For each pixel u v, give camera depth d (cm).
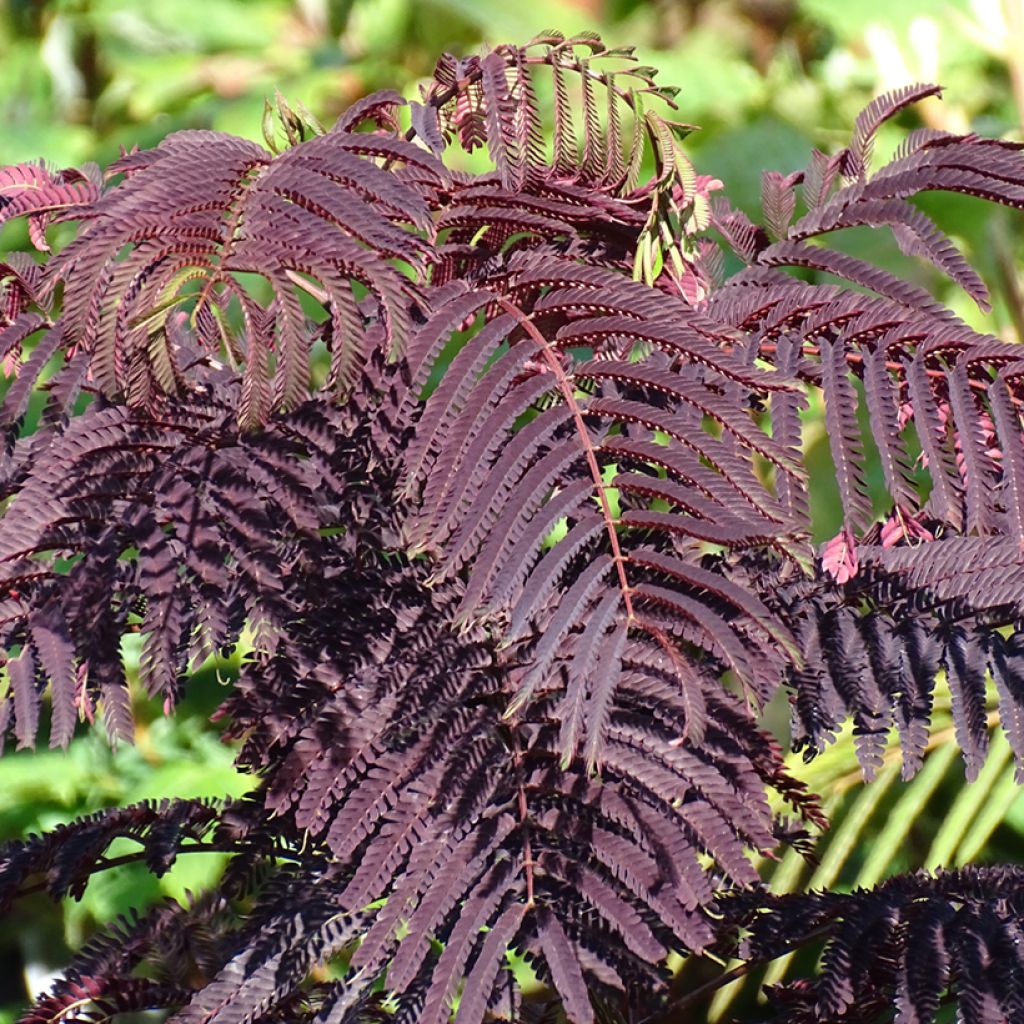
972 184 213
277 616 206
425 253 206
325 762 207
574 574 204
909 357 211
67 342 202
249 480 208
